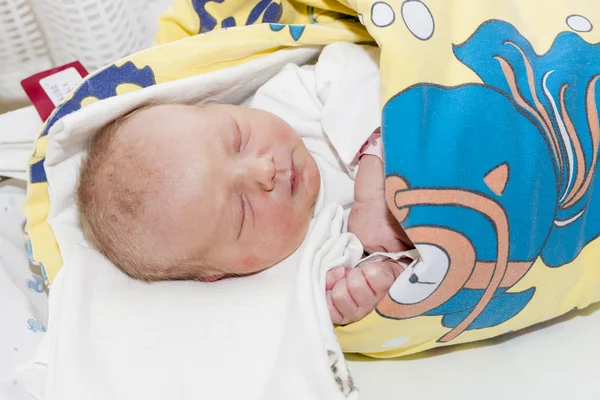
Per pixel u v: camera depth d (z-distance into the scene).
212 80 0.94
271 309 0.79
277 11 1.00
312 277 0.80
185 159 0.83
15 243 1.01
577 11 0.82
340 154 0.88
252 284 0.84
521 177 0.74
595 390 0.84
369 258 0.88
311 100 0.94
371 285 0.81
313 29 0.93
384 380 0.89
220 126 0.86
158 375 0.75
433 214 0.72
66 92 0.99
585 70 0.79
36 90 0.99
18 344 0.87
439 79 0.75
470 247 0.74
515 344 0.92
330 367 0.71
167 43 0.95
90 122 0.88
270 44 0.95
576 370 0.87
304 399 0.70
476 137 0.73
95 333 0.80
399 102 0.73
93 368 0.76
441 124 0.73
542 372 0.87
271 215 0.85
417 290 0.76
